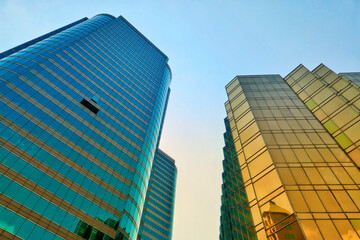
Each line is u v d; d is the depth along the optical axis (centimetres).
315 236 1822
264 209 2316
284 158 2644
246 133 3416
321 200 2095
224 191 4147
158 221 9319
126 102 6444
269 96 4112
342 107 3164
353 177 2267
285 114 3491
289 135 3000
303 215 1994
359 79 3581
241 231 2617
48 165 3641
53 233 3070
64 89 5012
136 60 8662
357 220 1880
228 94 4900
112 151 4878
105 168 4450
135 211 4472
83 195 3747
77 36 6794
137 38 10119
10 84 4112
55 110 4466
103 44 7588
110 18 9688
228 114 4422
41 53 5328
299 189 2234
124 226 3991
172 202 10700
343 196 2095
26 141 3625
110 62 7156
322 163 2494
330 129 3038
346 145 2711
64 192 3541
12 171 3189
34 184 3291
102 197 3984
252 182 2703
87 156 4319
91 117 5081
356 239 1755
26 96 4184
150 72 8925
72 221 3350
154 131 6738
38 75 4712
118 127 5519
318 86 3881
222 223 4162
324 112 3334
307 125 3159
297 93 4141
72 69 5616
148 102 7356
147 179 5516
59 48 5819
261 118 3456
